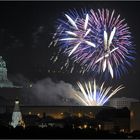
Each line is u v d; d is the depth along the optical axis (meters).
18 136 190.00
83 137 192.12
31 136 190.75
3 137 185.25
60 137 188.38
